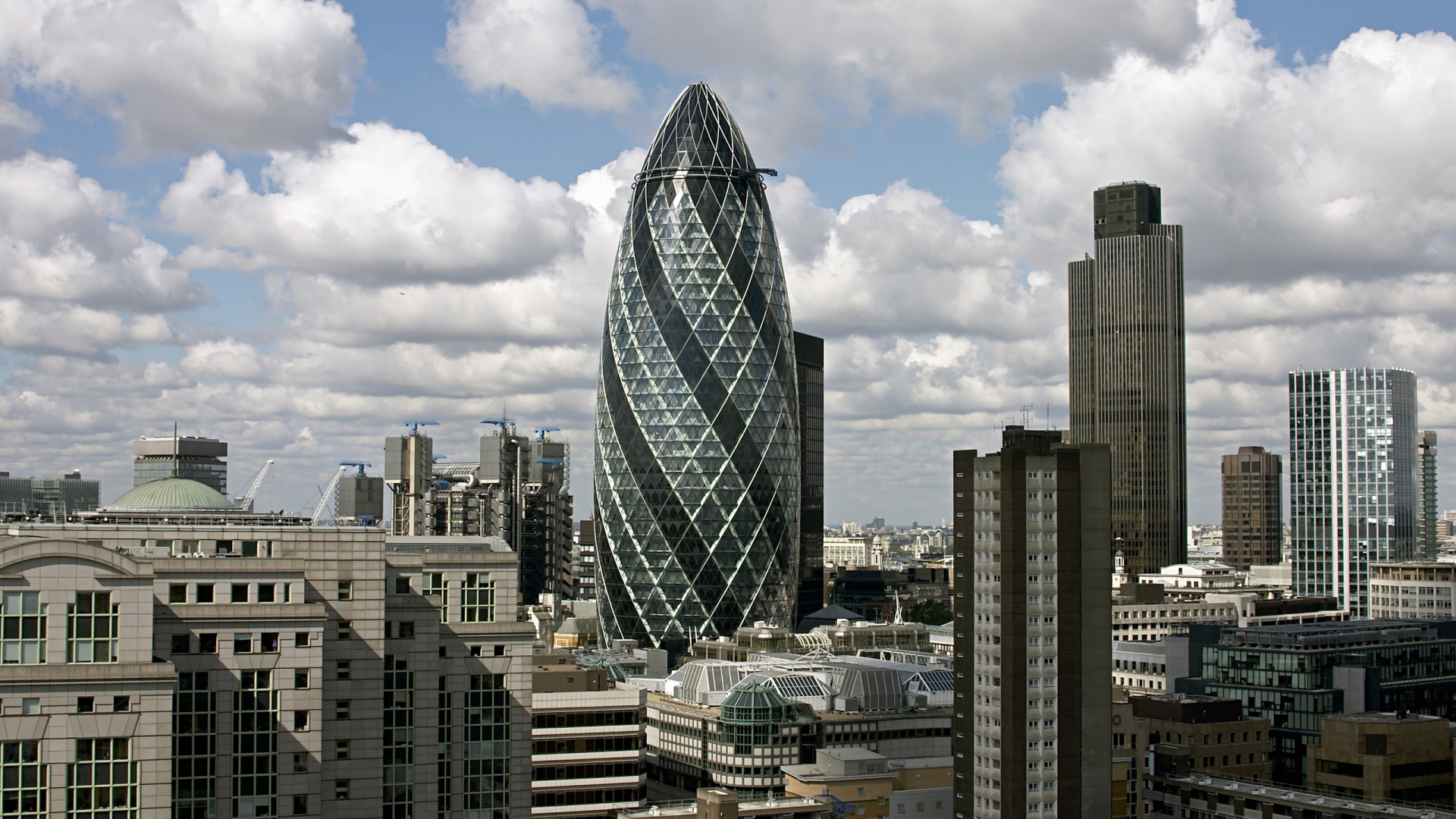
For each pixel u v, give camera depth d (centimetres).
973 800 17988
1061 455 17788
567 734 19262
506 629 14275
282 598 12150
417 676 13888
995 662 17700
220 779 11825
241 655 11919
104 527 12556
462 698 14125
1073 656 17675
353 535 12988
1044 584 17612
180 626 11762
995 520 17850
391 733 13788
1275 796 18812
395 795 13738
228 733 11862
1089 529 17862
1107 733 17800
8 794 10394
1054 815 17425
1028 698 17450
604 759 19362
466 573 14312
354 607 12950
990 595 17850
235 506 15750
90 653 10744
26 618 10606
